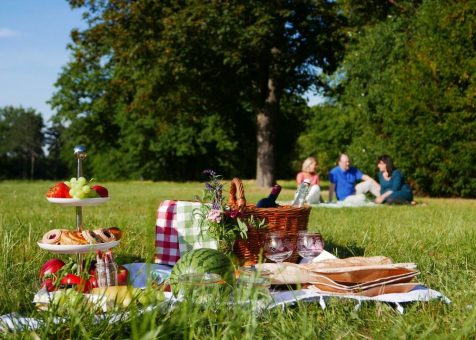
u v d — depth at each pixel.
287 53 22.72
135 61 22.59
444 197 18.33
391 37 19.02
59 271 3.62
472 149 16.53
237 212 4.38
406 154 17.62
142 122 47.62
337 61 23.52
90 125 51.41
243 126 44.91
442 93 16.83
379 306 3.28
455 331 2.61
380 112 18.33
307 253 4.23
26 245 5.36
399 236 6.48
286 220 4.53
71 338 2.52
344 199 13.23
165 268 4.54
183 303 2.63
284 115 44.22
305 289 3.64
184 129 47.12
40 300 3.11
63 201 3.78
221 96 24.34
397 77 17.88
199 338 2.55
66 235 3.66
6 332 2.57
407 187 13.32
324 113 42.69
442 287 3.72
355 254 5.53
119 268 3.85
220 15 20.66
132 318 2.36
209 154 51.44
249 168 52.81
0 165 105.81
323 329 2.87
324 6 22.52
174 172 52.72
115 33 22.08
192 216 4.71
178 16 20.42
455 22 17.02
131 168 53.06
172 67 21.75
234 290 2.83
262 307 3.00
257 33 20.62
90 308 2.78
